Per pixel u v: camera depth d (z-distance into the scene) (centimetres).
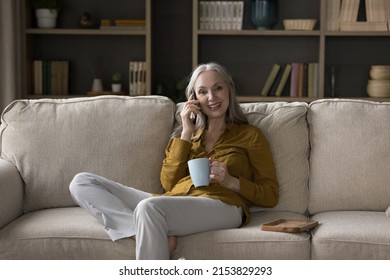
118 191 297
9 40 496
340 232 274
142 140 322
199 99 310
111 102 331
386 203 308
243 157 306
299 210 312
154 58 539
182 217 274
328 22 510
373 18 508
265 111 326
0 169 307
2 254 281
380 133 312
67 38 545
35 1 523
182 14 541
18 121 330
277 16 532
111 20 521
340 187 310
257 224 290
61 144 323
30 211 321
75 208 315
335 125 317
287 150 316
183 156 304
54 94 530
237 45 542
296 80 518
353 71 536
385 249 268
